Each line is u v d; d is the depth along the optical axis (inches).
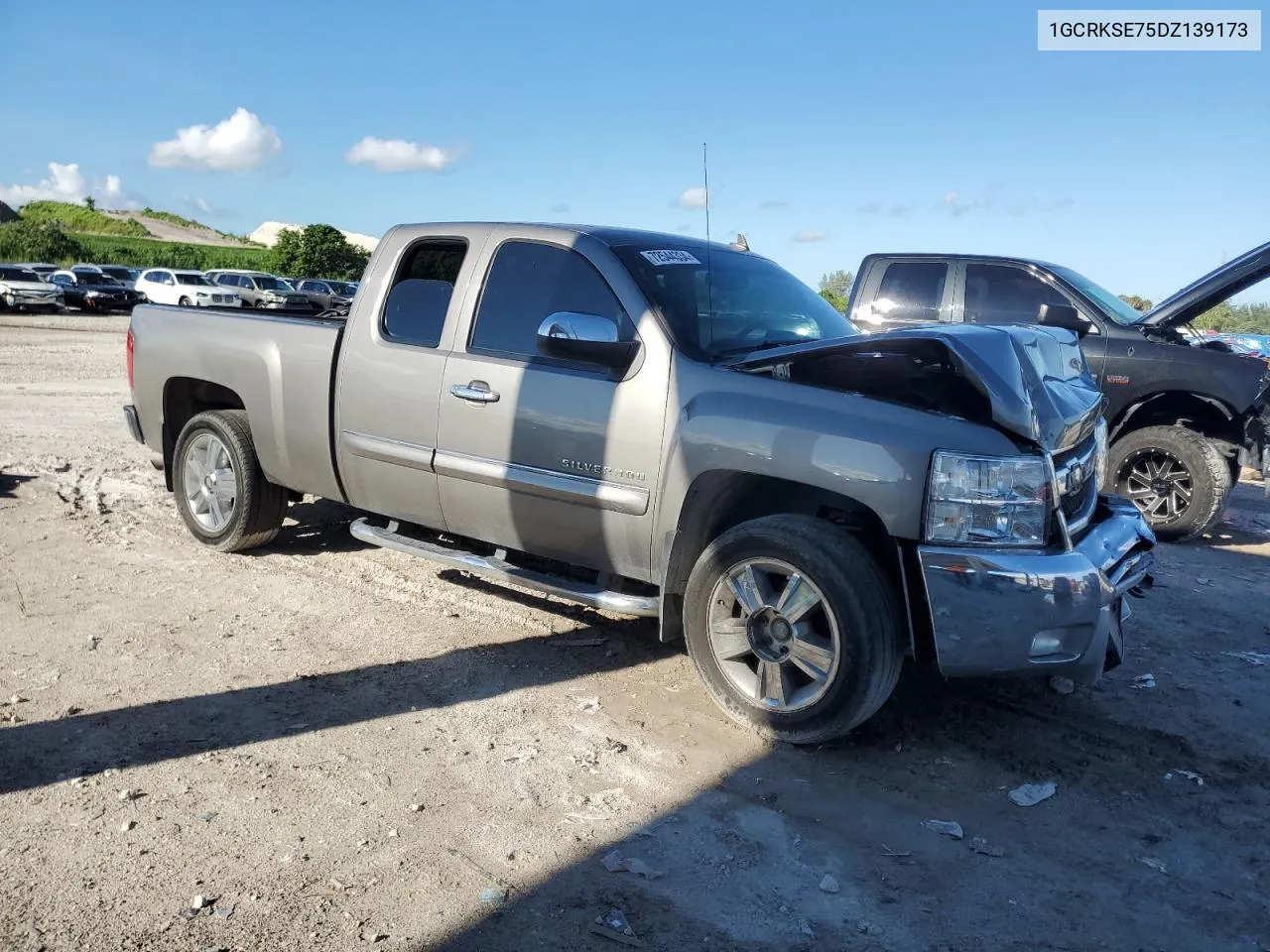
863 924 110.1
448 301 190.4
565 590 174.2
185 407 250.5
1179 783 142.7
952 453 137.9
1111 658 154.5
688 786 138.1
